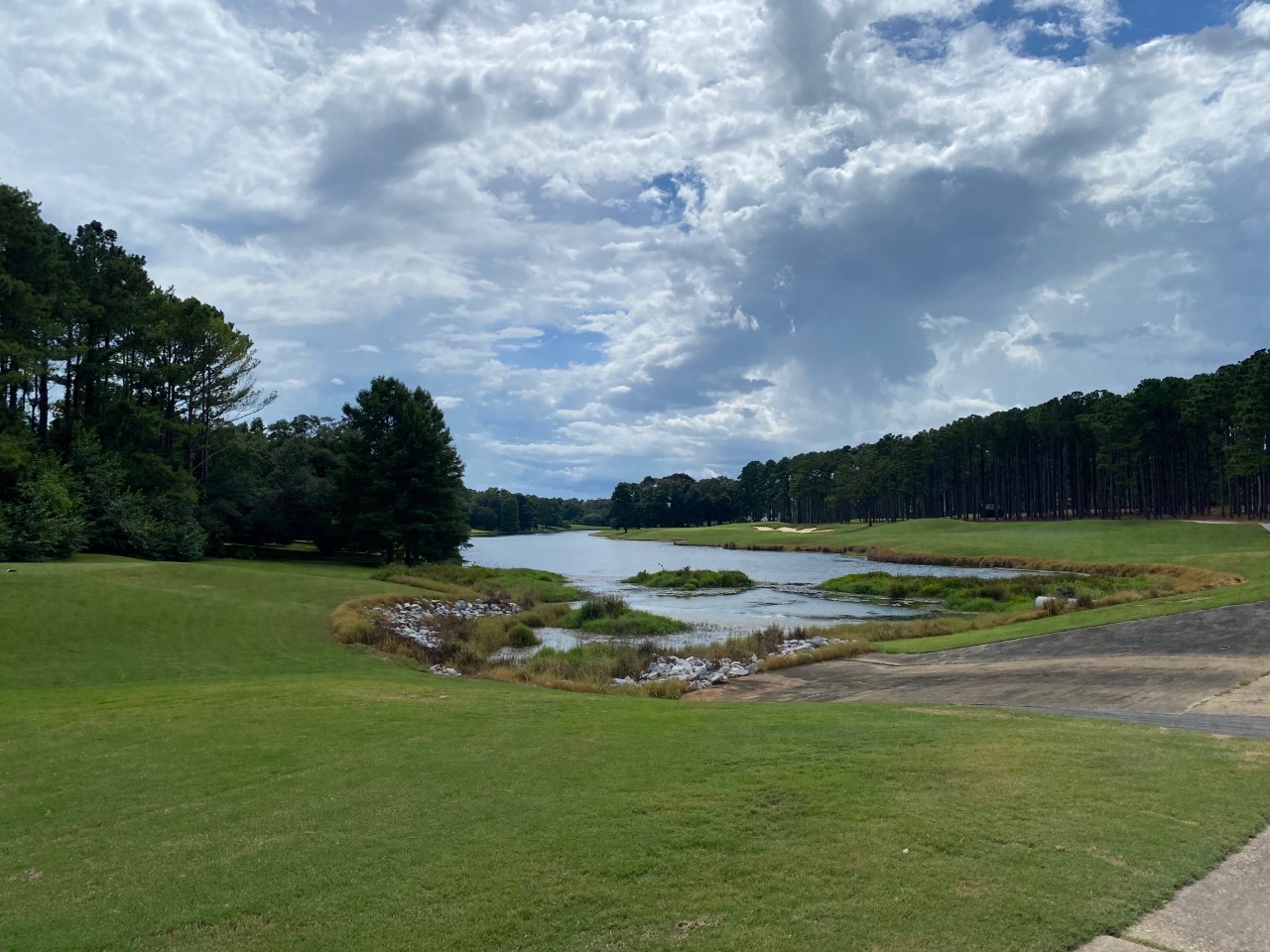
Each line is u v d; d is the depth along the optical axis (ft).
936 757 30.17
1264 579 119.03
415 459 202.90
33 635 70.44
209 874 21.83
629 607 135.44
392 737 37.19
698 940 17.28
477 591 152.56
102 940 18.31
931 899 18.74
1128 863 20.42
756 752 32.01
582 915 18.60
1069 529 269.03
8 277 132.87
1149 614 77.87
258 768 32.27
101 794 29.32
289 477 213.87
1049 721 38.22
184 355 193.67
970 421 402.31
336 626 88.63
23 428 143.02
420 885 20.54
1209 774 27.43
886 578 168.55
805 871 20.45
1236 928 17.24
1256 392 222.07
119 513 153.99
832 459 498.69
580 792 27.43
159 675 63.05
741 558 294.66
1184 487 314.35
